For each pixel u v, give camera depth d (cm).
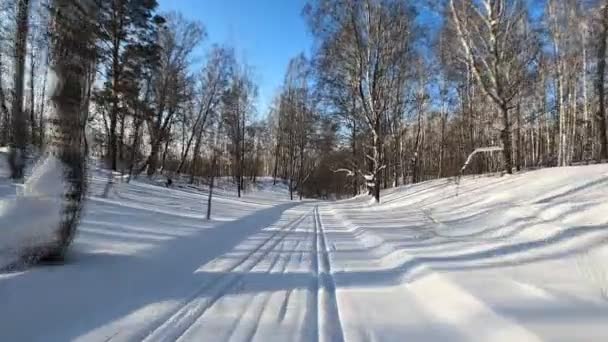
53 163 562
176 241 862
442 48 2391
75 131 577
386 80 2594
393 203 2261
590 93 2969
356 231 1216
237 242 968
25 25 1262
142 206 1470
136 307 452
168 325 407
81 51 589
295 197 5175
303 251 870
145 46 2877
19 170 1160
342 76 2659
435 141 4878
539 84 2723
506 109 1880
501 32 1852
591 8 2375
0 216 532
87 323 397
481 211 1255
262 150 7088
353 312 466
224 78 4147
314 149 5172
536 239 783
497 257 690
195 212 1628
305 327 413
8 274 486
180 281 575
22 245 527
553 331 358
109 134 2916
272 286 571
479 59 1948
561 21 2503
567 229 786
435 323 433
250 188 4894
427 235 1002
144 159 4006
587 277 536
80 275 517
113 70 2697
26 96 1392
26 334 358
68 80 575
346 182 6075
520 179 1636
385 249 856
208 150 4988
